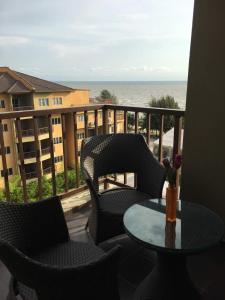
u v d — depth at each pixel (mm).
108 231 2148
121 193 2447
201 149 2344
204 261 2104
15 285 1368
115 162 2592
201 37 2154
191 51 2230
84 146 2438
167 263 1574
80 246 1639
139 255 2156
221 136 2209
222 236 1487
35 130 2676
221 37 2062
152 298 1586
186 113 2367
